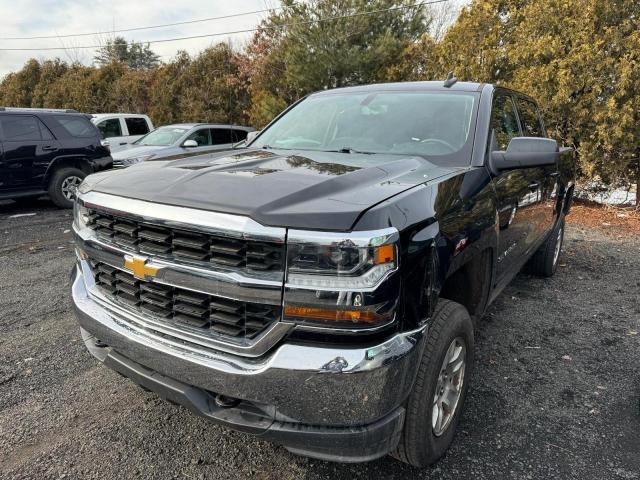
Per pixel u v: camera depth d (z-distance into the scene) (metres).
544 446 2.43
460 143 2.82
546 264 4.96
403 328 1.77
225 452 2.38
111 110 25.73
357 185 1.99
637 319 4.06
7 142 8.19
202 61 21.39
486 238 2.45
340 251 1.58
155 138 11.17
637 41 8.11
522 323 3.97
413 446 2.04
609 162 8.75
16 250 6.09
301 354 1.64
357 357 1.63
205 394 1.90
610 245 6.71
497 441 2.46
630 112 8.13
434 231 1.90
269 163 2.40
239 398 1.75
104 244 2.13
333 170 2.22
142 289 2.02
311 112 3.60
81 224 2.36
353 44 16.02
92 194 2.20
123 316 2.12
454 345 2.26
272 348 1.70
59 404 2.76
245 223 1.66
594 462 2.31
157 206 1.88
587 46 8.30
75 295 2.36
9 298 4.39
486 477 2.21
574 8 8.87
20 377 3.04
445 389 2.27
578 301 4.48
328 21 15.41
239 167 2.26
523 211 3.31
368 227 1.62
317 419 1.68
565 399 2.86
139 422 2.61
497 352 3.46
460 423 2.61
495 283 2.91
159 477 2.21
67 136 8.91
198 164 2.36
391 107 3.28
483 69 10.20
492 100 3.21
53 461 2.30
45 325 3.81
